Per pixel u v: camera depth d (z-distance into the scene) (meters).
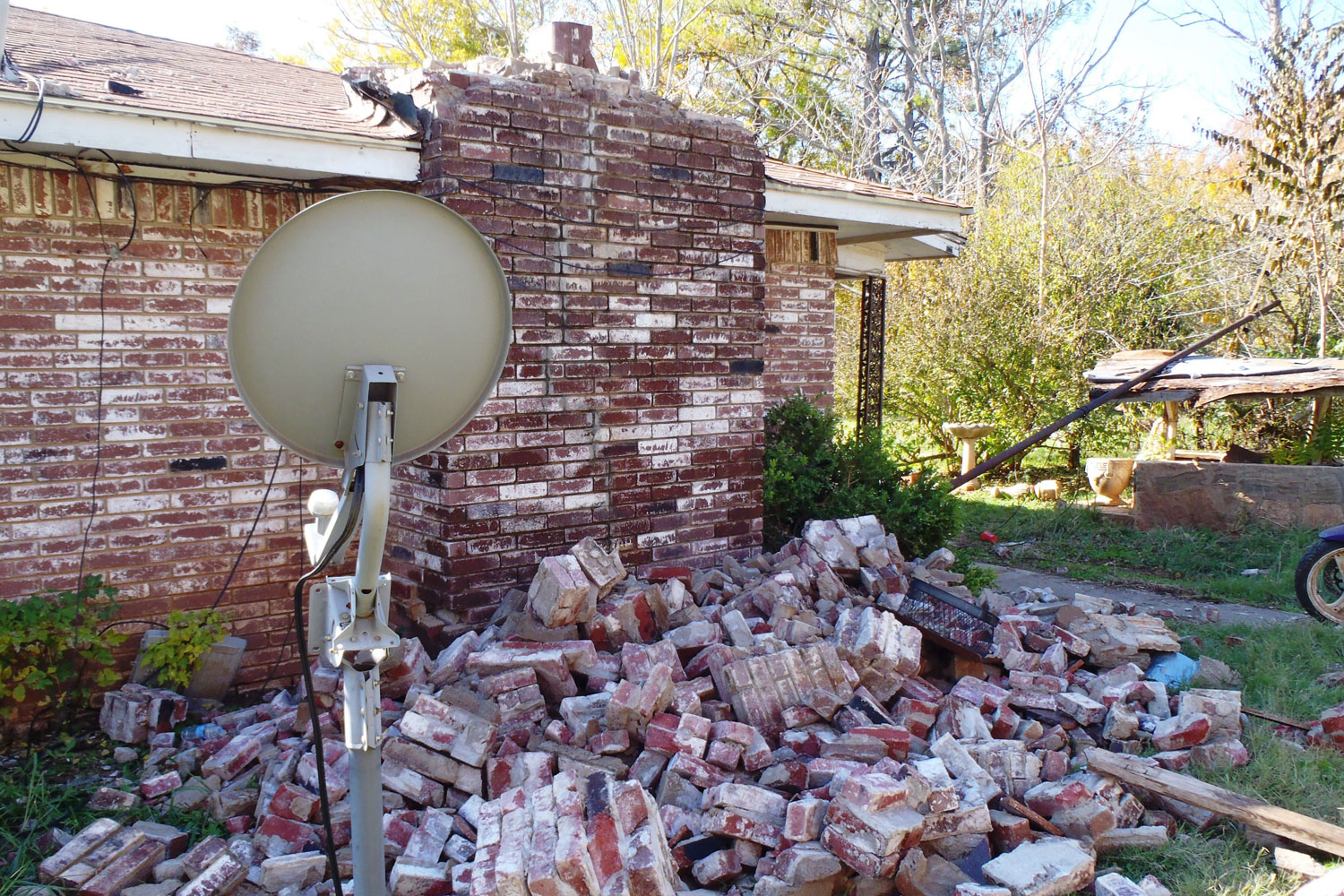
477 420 5.05
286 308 2.27
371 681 2.47
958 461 14.24
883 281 10.44
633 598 4.94
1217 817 3.86
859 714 4.18
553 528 5.37
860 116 23.59
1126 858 3.67
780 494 6.93
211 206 5.06
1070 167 18.78
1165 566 9.10
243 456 5.27
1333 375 9.29
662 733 3.94
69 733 4.76
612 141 5.41
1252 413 12.54
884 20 23.72
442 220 2.42
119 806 3.95
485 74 5.00
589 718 4.04
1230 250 14.97
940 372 14.27
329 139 4.70
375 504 2.24
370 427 2.29
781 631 4.84
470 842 3.47
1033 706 4.73
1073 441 13.59
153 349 4.98
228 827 3.79
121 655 4.98
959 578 6.30
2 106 3.99
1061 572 8.86
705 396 5.95
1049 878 3.35
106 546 4.93
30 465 4.73
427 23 20.16
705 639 4.72
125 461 4.96
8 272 4.62
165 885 3.38
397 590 5.41
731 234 5.97
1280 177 12.72
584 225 5.34
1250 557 8.98
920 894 3.32
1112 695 4.82
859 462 7.55
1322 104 12.23
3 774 4.29
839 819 3.34
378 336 2.38
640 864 2.99
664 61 21.34
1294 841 3.67
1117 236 14.52
